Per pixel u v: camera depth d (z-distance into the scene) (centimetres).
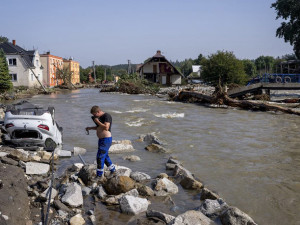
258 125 1421
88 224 434
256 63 10831
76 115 1827
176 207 502
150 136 1054
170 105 2519
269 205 525
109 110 2086
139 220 448
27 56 5109
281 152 902
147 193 551
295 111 1841
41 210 466
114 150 884
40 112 844
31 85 4934
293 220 469
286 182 642
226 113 1920
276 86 2761
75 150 866
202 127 1358
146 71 6062
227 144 1009
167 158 829
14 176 540
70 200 491
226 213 446
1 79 3338
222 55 4422
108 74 13362
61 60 7194
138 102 2855
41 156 764
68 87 6338
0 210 395
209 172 707
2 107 1820
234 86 3691
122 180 554
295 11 4444
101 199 530
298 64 4831
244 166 758
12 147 819
